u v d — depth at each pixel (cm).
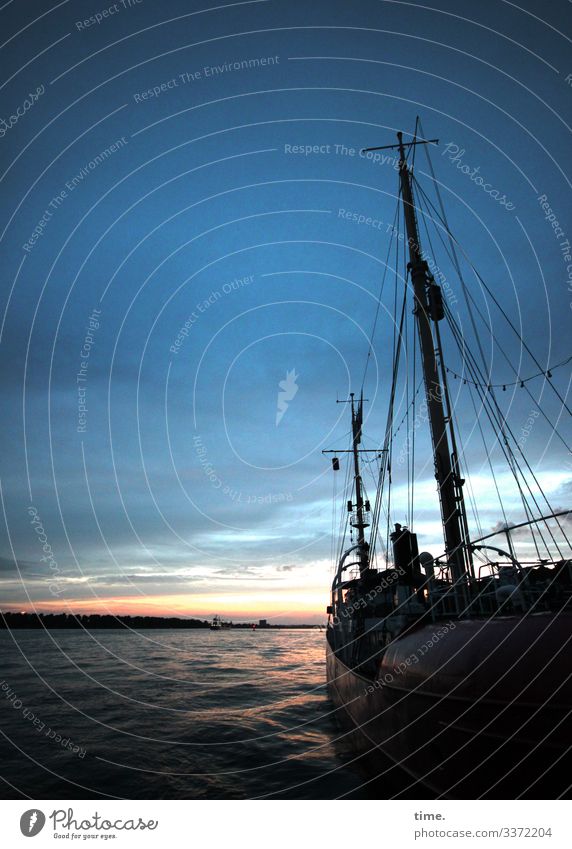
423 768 1086
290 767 1766
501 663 877
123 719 2722
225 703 3281
